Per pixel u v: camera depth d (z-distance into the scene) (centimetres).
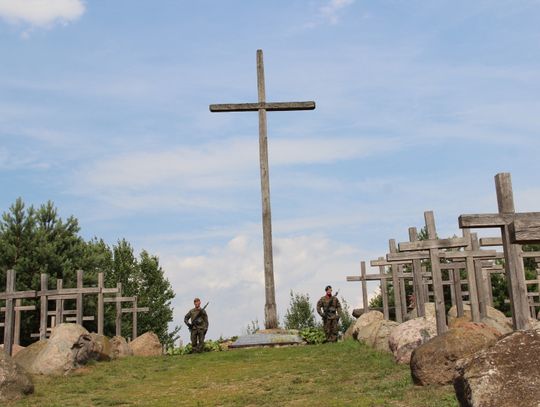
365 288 2934
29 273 3145
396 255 1850
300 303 3609
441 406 1042
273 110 2611
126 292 4084
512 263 1087
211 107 2578
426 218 1555
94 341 1973
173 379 1636
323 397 1236
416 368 1243
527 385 794
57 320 2452
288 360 1791
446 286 3178
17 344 2561
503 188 1121
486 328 1340
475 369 835
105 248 4212
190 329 2233
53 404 1366
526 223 939
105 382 1645
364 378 1398
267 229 2484
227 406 1247
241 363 1808
